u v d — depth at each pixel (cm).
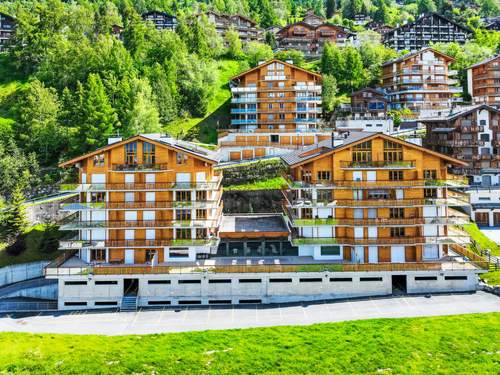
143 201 5681
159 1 19338
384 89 12688
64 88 10850
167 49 12312
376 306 5025
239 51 14750
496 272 5591
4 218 6938
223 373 3744
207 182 5591
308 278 5338
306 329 4444
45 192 8338
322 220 5606
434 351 3941
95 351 4041
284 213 6956
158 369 3800
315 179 5734
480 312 4706
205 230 5812
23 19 13400
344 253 5794
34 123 9306
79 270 5300
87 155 5612
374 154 5678
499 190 7500
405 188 5650
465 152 8456
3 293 5975
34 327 4769
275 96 10388
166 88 10988
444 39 17038
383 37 17638
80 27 13738
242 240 5988
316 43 16338
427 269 5334
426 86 12069
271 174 8031
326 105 11481
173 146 5625
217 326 4684
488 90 11231
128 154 5672
